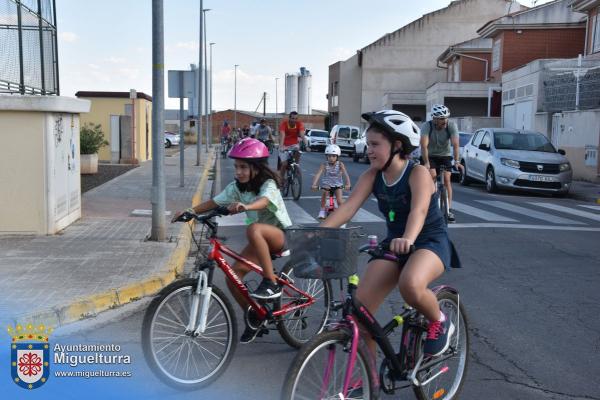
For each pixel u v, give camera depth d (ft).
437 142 34.27
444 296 14.01
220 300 15.19
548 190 57.26
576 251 31.24
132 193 49.34
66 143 32.83
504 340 18.76
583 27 118.01
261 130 67.82
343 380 11.52
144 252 27.37
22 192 29.94
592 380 16.06
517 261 28.89
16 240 29.07
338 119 208.85
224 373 16.24
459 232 35.83
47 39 35.50
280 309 17.07
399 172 12.87
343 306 12.00
